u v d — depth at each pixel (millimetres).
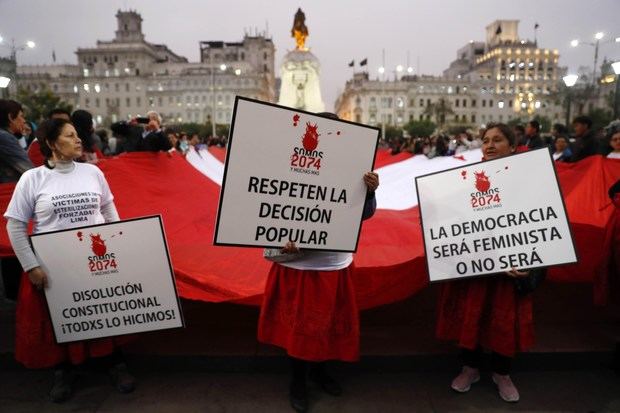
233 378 2844
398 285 3109
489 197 2494
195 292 2895
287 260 2391
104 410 2520
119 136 6809
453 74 121812
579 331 3246
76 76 83688
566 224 2367
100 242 2451
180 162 7070
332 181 2367
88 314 2506
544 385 2775
